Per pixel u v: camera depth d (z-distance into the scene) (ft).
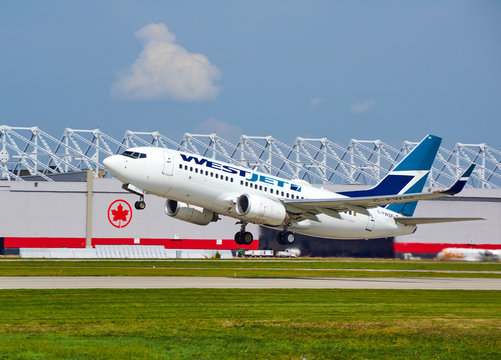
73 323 333.42
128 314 367.66
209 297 457.27
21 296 437.17
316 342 301.63
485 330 343.67
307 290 527.40
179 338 300.81
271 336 312.09
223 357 269.03
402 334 326.65
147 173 604.49
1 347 267.59
